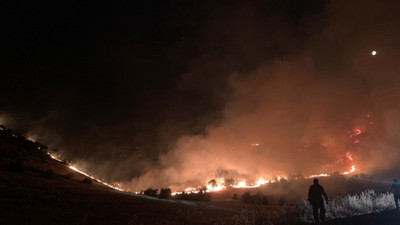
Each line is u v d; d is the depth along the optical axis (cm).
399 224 1159
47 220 1198
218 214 1731
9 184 1788
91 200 1786
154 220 1414
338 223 1241
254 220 1394
